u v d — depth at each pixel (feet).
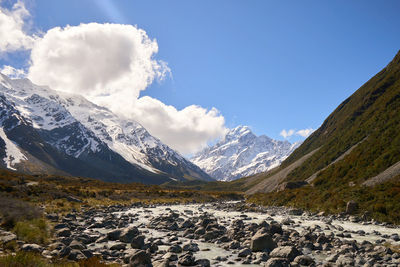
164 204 219.61
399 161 135.74
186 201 274.36
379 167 145.48
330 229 84.48
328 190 154.51
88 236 65.98
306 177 282.15
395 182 117.08
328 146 314.96
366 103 348.59
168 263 45.27
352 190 129.59
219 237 71.97
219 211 160.86
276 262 45.34
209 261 49.34
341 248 57.21
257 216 127.85
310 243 61.57
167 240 69.62
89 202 171.73
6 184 155.74
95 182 413.59
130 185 415.23
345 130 314.55
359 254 53.11
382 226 89.66
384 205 102.37
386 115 230.07
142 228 91.25
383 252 53.26
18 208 66.44
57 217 91.15
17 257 31.53
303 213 132.26
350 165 174.19
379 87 351.87
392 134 167.94
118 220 103.86
